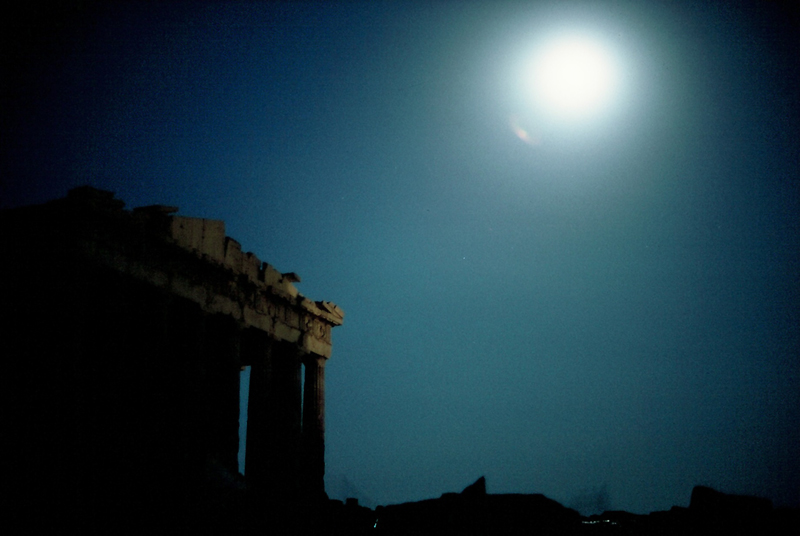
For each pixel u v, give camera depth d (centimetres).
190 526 3722
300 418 5650
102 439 3809
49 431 3422
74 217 3644
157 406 4012
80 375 3550
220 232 4791
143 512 3806
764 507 3139
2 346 3581
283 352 5706
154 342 4094
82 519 3403
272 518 4097
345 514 4231
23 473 3394
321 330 6209
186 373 4353
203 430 4350
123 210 3928
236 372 4819
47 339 3538
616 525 3344
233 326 4881
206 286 4647
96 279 3875
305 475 5775
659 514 3506
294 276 5734
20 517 3334
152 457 3953
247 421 5184
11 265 3659
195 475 4234
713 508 3172
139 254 4059
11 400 3506
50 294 3591
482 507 3127
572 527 3114
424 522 3123
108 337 3994
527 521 3075
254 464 5047
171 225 4309
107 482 3759
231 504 4253
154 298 4169
